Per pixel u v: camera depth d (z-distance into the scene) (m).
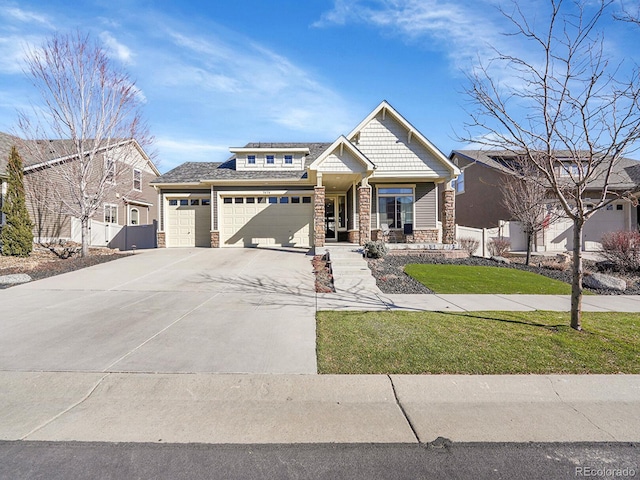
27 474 2.49
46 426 3.06
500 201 19.47
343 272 10.43
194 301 7.38
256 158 18.84
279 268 11.34
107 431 3.00
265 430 3.02
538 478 2.50
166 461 2.63
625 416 3.25
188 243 18.06
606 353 4.47
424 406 3.41
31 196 15.81
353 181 16.14
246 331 5.41
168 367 4.11
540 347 4.67
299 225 17.55
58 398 3.53
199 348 4.70
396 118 15.63
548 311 6.76
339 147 13.87
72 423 3.11
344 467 2.58
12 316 6.21
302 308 6.84
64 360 4.29
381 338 5.01
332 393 3.60
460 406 3.41
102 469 2.54
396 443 2.87
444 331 5.34
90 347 4.72
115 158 15.73
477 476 2.50
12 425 3.07
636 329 5.50
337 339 4.98
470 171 22.97
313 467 2.58
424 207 17.22
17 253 12.77
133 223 23.95
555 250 18.89
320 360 4.28
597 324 5.79
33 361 4.25
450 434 2.99
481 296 8.28
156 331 5.42
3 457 2.66
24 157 15.89
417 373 3.95
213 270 11.00
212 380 3.81
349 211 17.94
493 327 5.56
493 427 3.08
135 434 2.96
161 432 2.99
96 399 3.52
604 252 12.62
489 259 13.84
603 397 3.56
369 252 12.68
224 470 2.54
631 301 7.92
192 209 18.08
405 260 12.80
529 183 12.26
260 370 4.04
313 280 9.72
